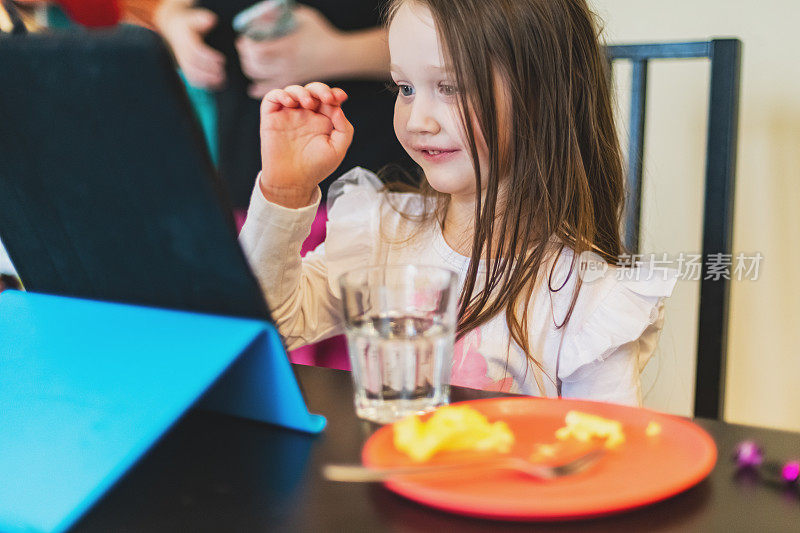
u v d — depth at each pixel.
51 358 0.47
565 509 0.37
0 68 0.44
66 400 0.44
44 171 0.49
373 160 1.44
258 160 1.51
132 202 0.46
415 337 0.52
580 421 0.48
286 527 0.38
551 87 0.93
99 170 0.46
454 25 0.86
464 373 0.99
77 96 0.42
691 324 1.68
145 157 0.43
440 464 0.44
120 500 0.41
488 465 0.41
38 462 0.40
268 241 0.86
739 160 1.61
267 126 0.85
